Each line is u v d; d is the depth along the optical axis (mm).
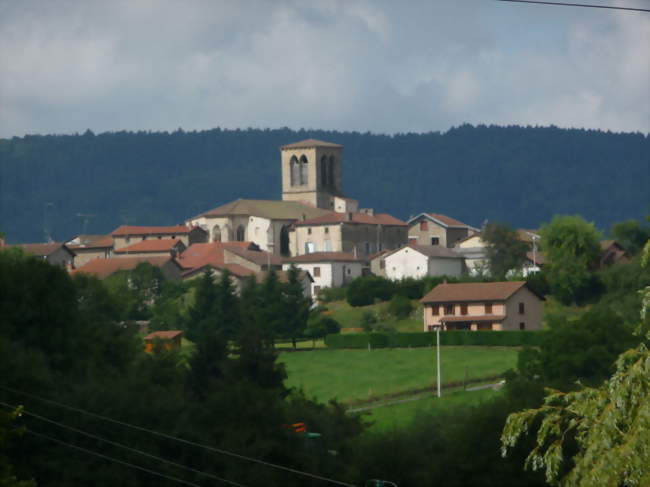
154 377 174750
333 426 143125
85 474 117875
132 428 125438
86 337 179875
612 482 51469
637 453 51281
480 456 116938
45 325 172500
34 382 132625
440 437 125562
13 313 167875
